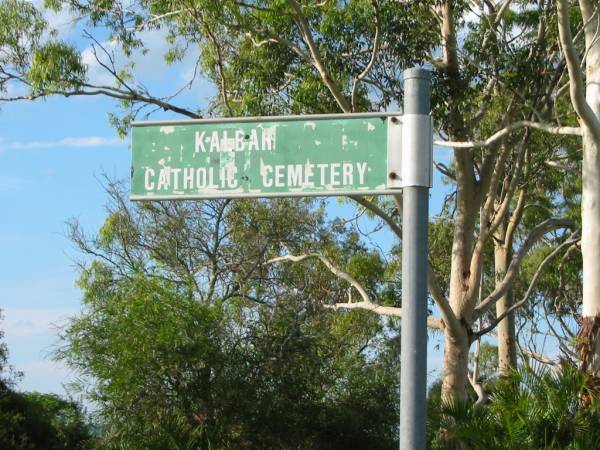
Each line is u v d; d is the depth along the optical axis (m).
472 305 22.06
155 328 19.48
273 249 27.19
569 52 14.75
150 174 5.35
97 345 19.58
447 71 19.62
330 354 22.11
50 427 22.75
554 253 24.83
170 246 26.00
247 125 5.27
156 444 17.91
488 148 22.00
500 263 27.56
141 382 19.44
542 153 23.38
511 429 10.88
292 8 18.84
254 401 20.06
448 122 19.97
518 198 28.06
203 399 19.73
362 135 5.08
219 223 26.16
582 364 14.55
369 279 28.84
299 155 5.17
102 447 19.34
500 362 29.00
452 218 27.78
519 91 19.89
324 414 21.70
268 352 20.67
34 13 20.78
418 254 4.78
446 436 12.01
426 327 4.67
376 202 25.25
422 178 4.90
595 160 15.52
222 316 20.44
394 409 23.00
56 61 19.91
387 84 19.55
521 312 31.80
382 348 27.61
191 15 20.55
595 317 14.88
